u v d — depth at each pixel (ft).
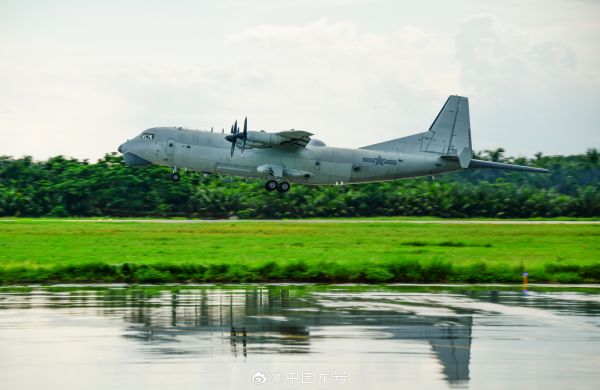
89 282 181.78
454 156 384.88
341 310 141.49
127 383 94.73
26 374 97.76
